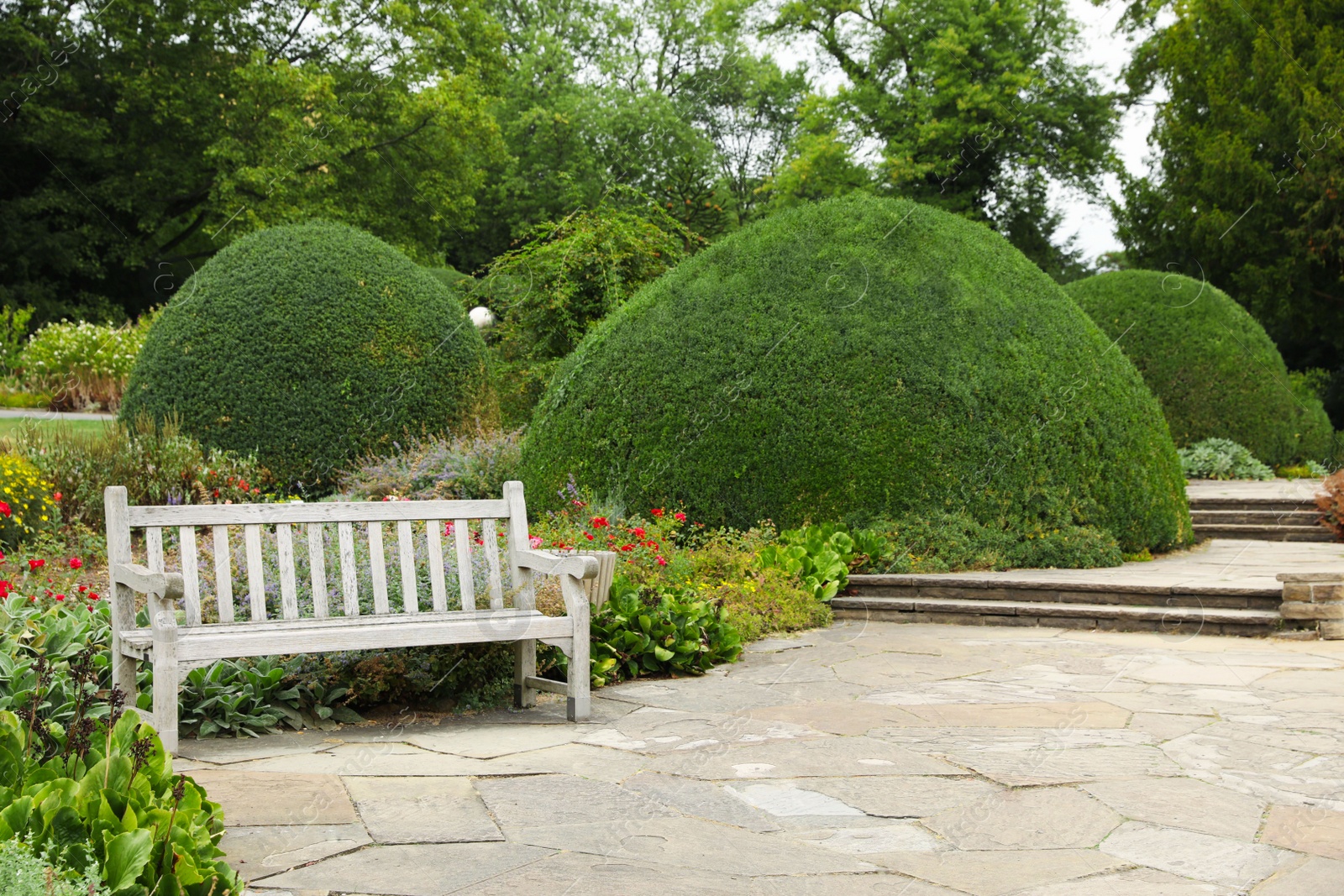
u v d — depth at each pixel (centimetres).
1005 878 273
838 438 886
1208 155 2180
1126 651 625
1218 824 315
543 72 3631
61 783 232
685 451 922
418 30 2761
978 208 2738
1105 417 952
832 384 898
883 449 880
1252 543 1152
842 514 880
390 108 2719
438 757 399
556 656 539
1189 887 266
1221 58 2273
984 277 967
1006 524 884
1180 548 1044
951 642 669
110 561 428
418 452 1080
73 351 1745
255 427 1088
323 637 417
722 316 950
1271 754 392
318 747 414
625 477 939
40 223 2477
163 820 231
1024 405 907
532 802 340
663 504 923
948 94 2545
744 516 902
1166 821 317
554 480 980
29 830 218
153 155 2569
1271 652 607
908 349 902
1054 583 751
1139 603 722
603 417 964
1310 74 2106
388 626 441
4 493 836
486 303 1580
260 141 2503
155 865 228
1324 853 289
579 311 1415
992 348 918
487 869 279
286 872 277
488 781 365
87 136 2409
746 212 3441
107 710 393
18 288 2452
